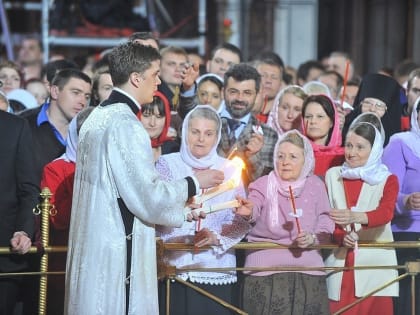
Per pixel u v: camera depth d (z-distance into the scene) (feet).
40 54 96.17
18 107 63.05
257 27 122.11
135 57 38.81
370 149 45.68
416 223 47.47
